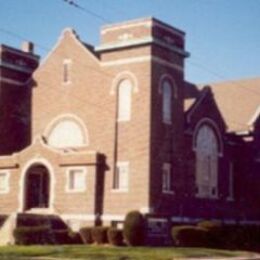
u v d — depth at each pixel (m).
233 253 37.38
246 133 53.03
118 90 44.72
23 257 31.08
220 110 56.88
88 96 46.16
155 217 42.22
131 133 43.47
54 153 44.69
